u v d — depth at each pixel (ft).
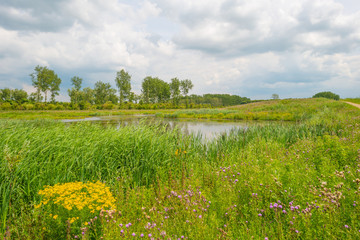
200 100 447.01
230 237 9.01
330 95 389.19
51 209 11.19
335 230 8.40
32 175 16.10
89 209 11.06
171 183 15.29
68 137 22.88
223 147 27.37
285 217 10.25
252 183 13.15
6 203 12.84
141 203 13.19
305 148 22.52
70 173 16.74
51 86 298.15
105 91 353.72
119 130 24.93
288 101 177.37
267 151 23.90
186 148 24.47
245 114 118.11
